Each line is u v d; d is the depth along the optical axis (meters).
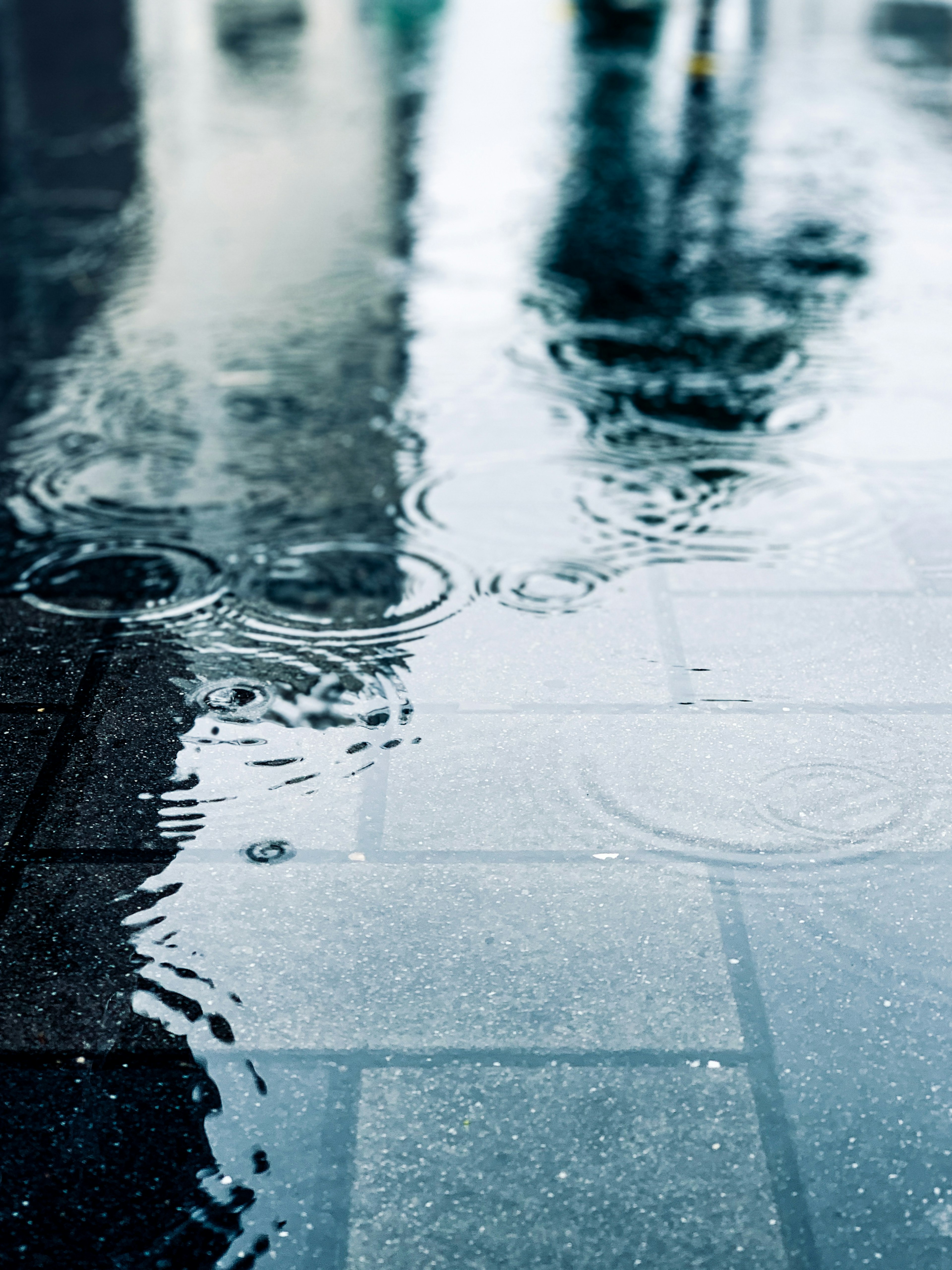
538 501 4.18
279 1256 1.84
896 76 12.02
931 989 2.28
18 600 3.60
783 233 7.29
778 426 4.77
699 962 2.34
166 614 3.51
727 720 3.03
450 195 8.12
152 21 14.57
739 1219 1.89
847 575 3.70
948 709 3.07
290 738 2.97
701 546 3.87
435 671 3.23
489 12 15.90
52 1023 2.21
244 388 5.20
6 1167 1.96
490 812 2.72
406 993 2.27
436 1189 1.93
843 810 2.73
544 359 5.49
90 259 6.93
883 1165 1.97
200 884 2.52
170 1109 2.06
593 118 10.23
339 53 12.99
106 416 4.94
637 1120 2.04
